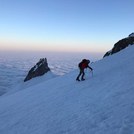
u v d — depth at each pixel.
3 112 19.28
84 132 8.22
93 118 9.30
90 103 11.76
